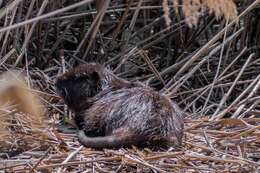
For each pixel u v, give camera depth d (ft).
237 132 23.76
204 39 35.76
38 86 27.73
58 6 31.04
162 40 34.22
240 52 31.71
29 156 20.36
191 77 32.60
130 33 30.45
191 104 28.37
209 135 23.82
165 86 28.50
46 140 21.36
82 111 23.57
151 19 34.12
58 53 32.94
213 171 20.01
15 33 28.78
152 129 21.25
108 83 23.79
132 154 20.59
